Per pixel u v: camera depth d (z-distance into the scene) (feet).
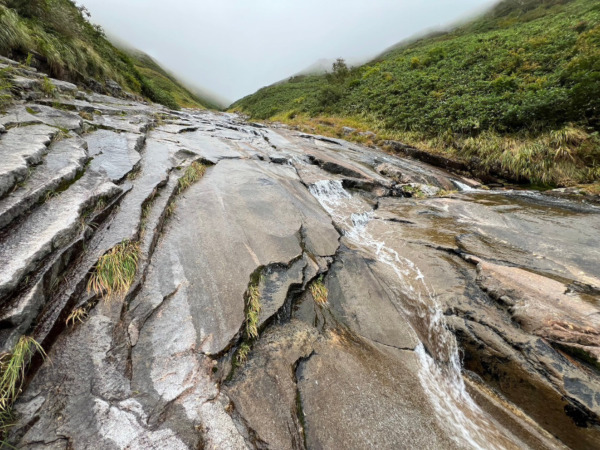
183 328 10.73
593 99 34.86
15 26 36.32
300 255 16.49
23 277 8.83
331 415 9.48
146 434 7.53
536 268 16.43
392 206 28.84
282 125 76.38
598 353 10.68
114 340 9.63
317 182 29.35
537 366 11.51
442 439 9.54
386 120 59.47
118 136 25.62
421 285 16.30
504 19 114.01
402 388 11.12
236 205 20.10
